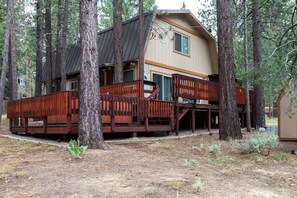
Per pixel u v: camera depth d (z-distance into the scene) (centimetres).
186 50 1653
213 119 1599
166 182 422
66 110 794
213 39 1803
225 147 826
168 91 1500
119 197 354
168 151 746
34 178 443
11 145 800
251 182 453
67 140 884
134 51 1348
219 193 378
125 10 1539
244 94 1558
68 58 1766
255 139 773
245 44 1293
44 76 2002
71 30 1755
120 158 599
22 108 1045
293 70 738
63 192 374
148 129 1002
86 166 520
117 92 1152
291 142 1010
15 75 1454
